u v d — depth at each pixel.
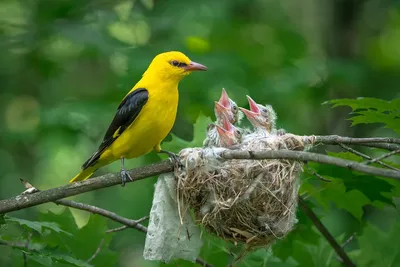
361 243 10.49
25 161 17.73
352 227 13.59
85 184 8.10
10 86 17.62
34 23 15.94
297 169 8.60
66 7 15.77
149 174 8.34
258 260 10.05
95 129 15.48
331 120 17.02
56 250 8.25
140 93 9.79
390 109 7.80
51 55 16.73
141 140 9.84
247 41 17.20
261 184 8.25
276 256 10.05
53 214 9.65
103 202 15.47
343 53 18.22
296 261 10.28
